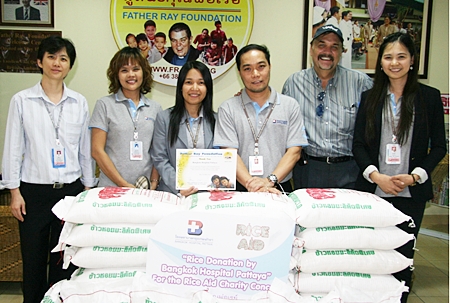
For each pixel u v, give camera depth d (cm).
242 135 189
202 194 146
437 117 186
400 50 178
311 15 326
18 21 315
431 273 286
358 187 198
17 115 187
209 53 326
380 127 187
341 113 213
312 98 218
